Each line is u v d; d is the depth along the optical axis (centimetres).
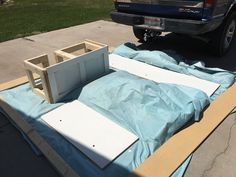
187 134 305
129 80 376
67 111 358
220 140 301
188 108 327
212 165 270
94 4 1160
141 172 259
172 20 455
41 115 357
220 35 488
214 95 380
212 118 329
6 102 390
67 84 389
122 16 527
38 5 1241
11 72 505
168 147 288
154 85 367
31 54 591
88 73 418
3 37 732
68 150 296
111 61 499
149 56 480
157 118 316
